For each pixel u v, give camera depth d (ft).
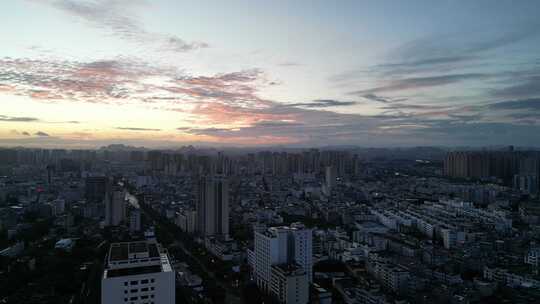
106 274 598.34
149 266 630.33
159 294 597.93
